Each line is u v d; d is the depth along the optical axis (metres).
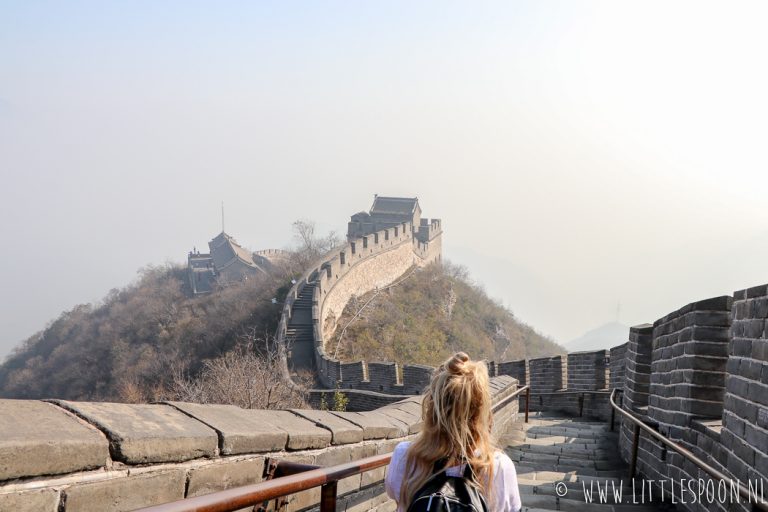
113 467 2.42
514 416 12.30
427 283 60.00
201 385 14.23
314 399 21.03
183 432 2.75
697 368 5.98
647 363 8.49
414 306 54.69
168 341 48.69
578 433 10.98
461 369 2.43
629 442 8.43
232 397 13.47
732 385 4.98
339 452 4.16
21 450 2.06
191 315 53.06
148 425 2.67
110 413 2.64
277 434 3.38
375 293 51.91
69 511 2.23
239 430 3.11
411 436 5.47
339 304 45.94
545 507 6.34
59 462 2.19
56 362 64.38
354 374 26.81
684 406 6.13
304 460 3.75
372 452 4.62
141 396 35.94
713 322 5.95
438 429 2.38
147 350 49.66
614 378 13.29
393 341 45.59
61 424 2.33
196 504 2.17
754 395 4.55
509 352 60.06
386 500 5.01
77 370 58.00
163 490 2.64
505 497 2.38
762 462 4.36
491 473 2.35
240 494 2.40
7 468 2.03
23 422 2.24
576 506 6.36
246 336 38.47
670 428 6.49
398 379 24.44
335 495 3.36
